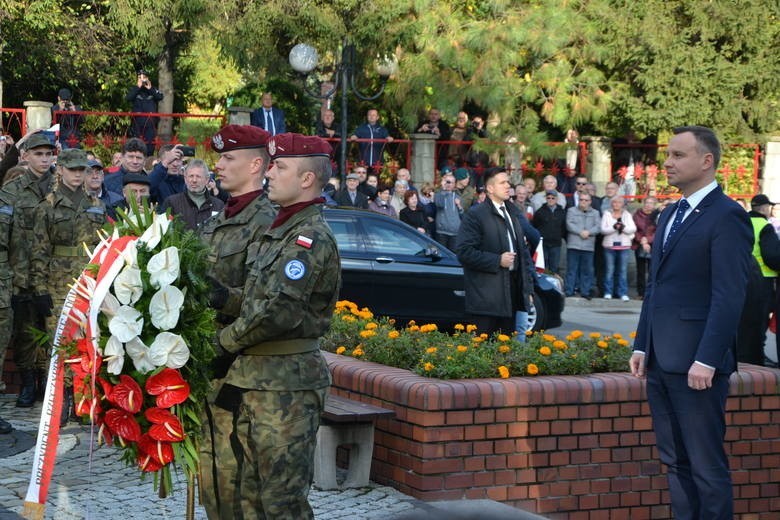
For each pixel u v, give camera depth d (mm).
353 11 17156
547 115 19109
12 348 8289
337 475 6113
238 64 18250
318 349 4184
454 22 17500
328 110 18016
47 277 7488
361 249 11469
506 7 17891
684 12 21328
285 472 4027
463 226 7859
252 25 17078
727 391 4996
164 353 3756
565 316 15273
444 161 19078
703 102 20938
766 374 6223
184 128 19047
